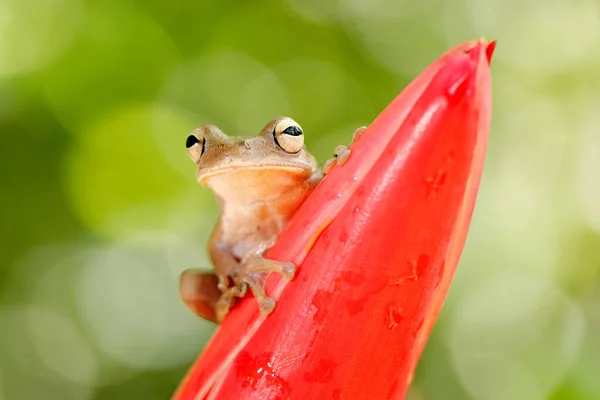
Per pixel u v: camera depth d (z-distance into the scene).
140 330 0.54
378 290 0.34
